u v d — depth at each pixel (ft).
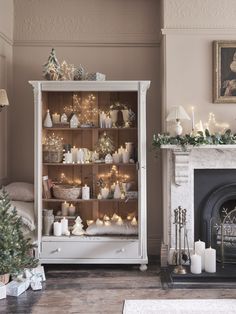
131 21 16.67
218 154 14.74
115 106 15.67
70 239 14.56
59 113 15.98
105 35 16.66
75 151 15.26
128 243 14.53
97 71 16.66
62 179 16.02
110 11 16.66
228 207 15.72
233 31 14.85
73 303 11.57
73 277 13.79
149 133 16.61
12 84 16.63
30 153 16.67
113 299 11.86
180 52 14.96
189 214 14.73
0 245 12.39
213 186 14.99
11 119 16.63
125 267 14.90
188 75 14.96
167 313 10.82
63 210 15.53
